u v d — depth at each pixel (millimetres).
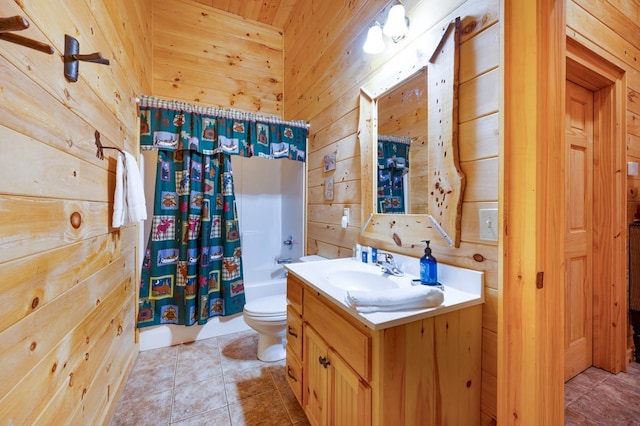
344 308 940
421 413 885
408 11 1356
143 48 2242
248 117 2350
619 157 1646
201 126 2219
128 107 1803
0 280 640
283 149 2455
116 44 1535
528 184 889
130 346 1823
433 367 905
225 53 2900
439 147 1157
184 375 1767
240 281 2414
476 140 1022
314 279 1279
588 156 1706
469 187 1052
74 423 999
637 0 1720
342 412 1001
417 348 874
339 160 2018
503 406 933
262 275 3100
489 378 987
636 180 1803
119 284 1577
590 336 1741
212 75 2842
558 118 915
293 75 2873
